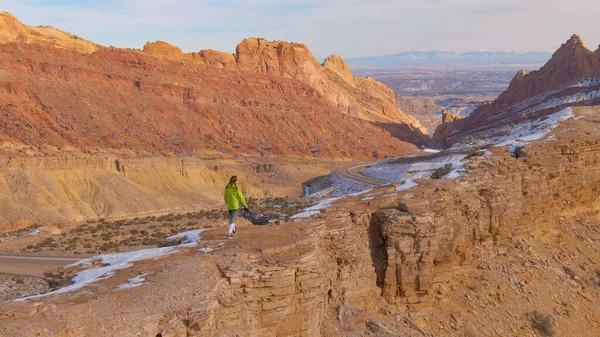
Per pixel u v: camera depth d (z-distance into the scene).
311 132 175.50
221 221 56.25
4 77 115.75
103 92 136.00
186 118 148.12
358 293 26.58
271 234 24.78
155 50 173.88
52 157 85.00
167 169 103.19
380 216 28.38
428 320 27.89
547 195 41.16
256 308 20.19
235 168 119.75
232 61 193.38
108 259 23.33
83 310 16.84
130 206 84.25
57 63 131.00
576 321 32.62
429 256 28.08
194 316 17.50
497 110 193.50
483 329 28.78
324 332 22.84
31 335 15.09
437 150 192.75
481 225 35.25
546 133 54.06
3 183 76.19
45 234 51.62
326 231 26.39
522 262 35.50
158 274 20.05
